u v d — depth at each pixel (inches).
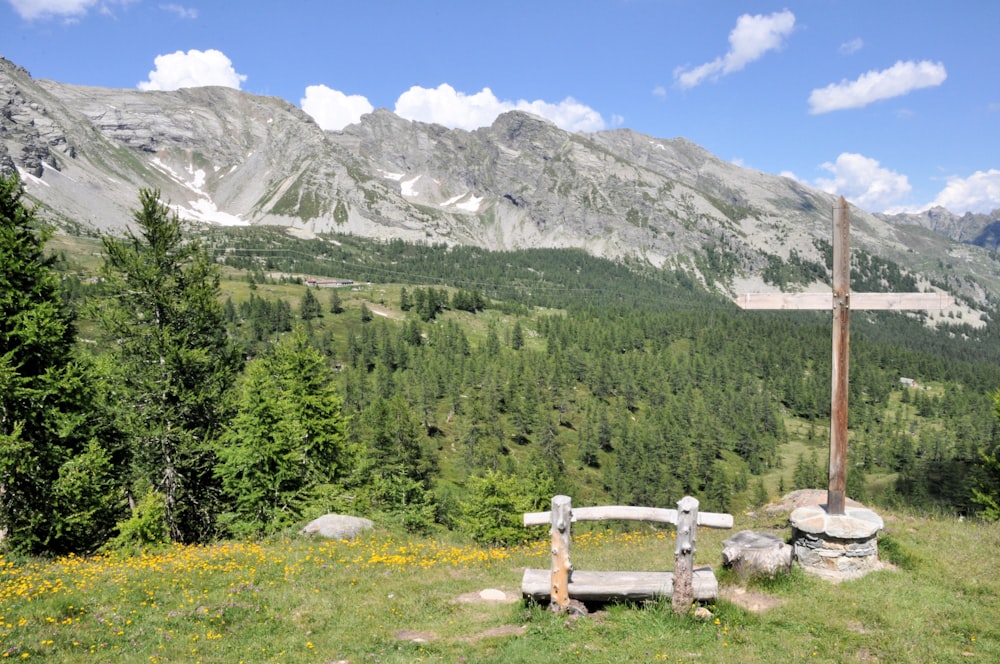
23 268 784.3
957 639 301.4
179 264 994.7
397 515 1003.9
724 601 339.3
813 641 301.3
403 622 367.9
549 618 331.6
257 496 959.6
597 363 6589.6
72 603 402.0
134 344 934.4
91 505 823.1
